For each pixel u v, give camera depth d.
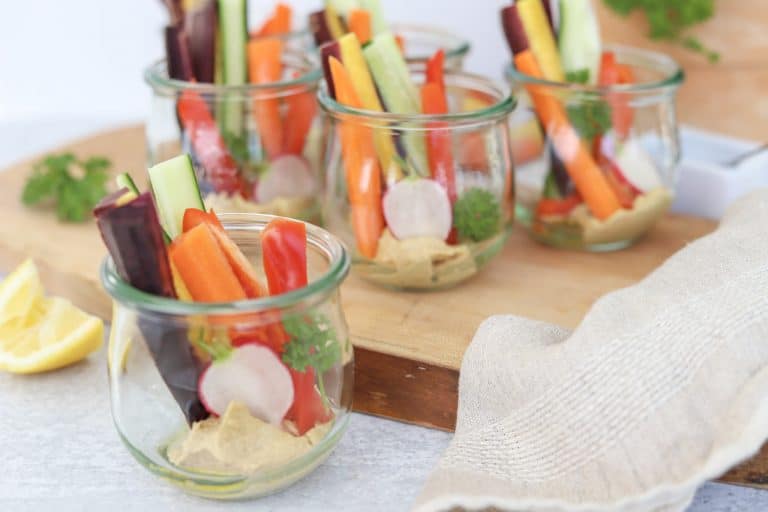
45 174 0.78
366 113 0.65
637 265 0.73
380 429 0.63
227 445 0.55
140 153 0.86
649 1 0.82
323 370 0.56
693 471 0.53
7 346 0.66
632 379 0.56
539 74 0.72
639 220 0.72
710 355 0.56
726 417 0.54
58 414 0.63
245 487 0.56
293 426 0.56
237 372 0.55
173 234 0.58
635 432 0.55
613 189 0.72
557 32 0.73
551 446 0.56
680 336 0.57
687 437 0.54
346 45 0.66
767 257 0.61
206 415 0.56
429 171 0.65
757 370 0.55
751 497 0.59
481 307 0.68
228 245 0.57
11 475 0.59
